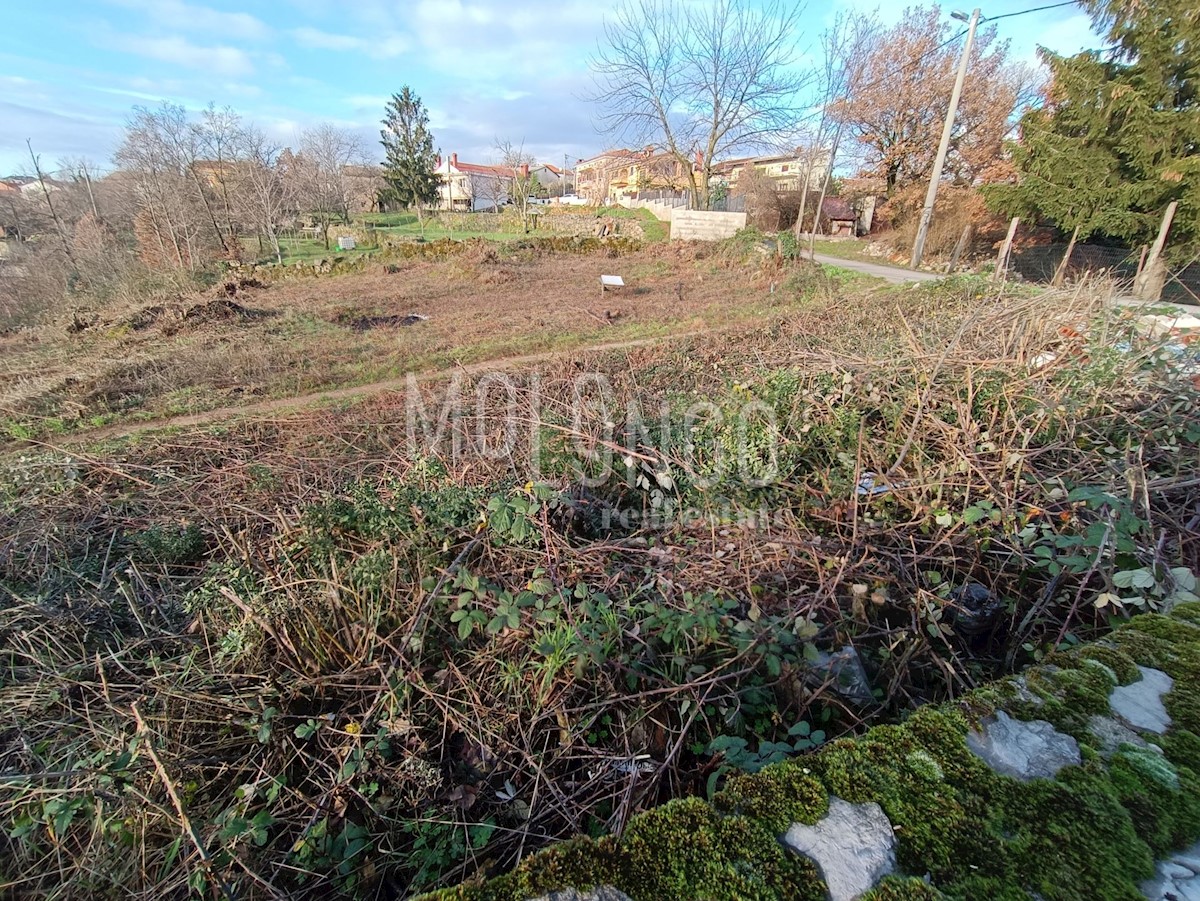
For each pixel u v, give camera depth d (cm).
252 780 191
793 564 241
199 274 1622
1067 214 1111
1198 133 912
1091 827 102
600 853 104
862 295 912
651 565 255
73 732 211
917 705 188
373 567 241
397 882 164
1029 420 277
